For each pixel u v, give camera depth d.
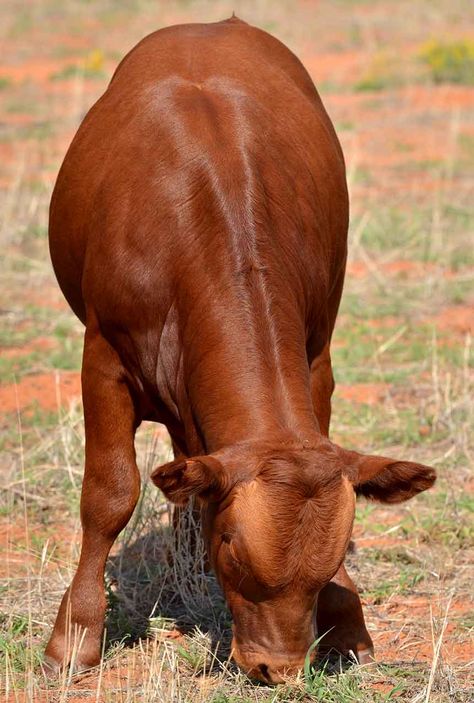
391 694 11.54
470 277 26.05
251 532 9.65
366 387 20.52
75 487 16.55
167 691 11.41
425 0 66.69
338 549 9.69
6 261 26.66
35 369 21.27
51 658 12.14
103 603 12.26
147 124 12.10
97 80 51.09
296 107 13.03
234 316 10.98
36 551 14.88
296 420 10.45
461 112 43.22
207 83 12.50
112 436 12.08
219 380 10.77
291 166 12.24
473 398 19.55
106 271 11.84
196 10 65.75
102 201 12.06
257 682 11.59
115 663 12.33
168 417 12.16
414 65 50.41
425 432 18.59
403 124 41.44
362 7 66.06
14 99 47.03
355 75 50.41
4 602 13.63
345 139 39.19
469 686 11.85
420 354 21.69
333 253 13.13
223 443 10.42
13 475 16.83
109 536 12.20
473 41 52.34
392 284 25.69
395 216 29.61
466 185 33.09
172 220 11.52
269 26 60.34
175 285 11.48
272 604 9.82
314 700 11.41
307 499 9.60
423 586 14.23
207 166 11.58
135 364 11.97
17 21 65.44
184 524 13.86
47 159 36.62
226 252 11.22
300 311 11.54
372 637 13.06
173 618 13.40
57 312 24.22
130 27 63.44
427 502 16.38
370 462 9.95
